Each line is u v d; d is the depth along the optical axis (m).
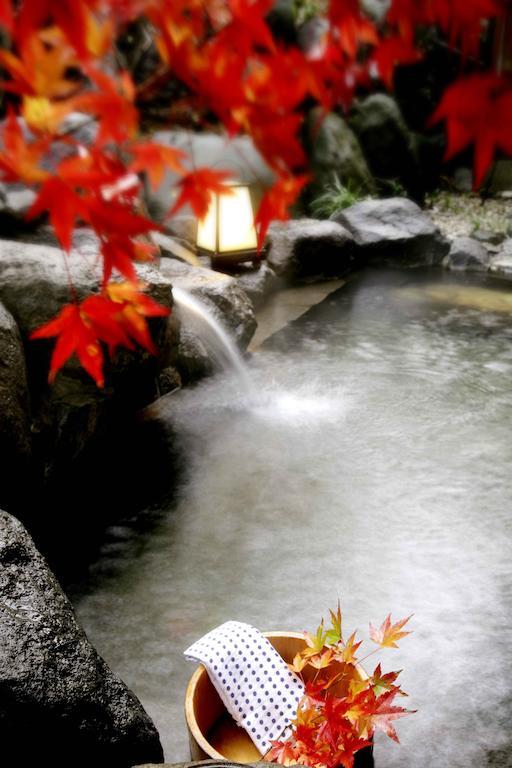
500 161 12.24
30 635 2.09
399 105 12.48
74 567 3.52
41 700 1.94
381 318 7.52
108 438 4.70
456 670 2.88
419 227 9.86
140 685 2.81
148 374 4.63
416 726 2.61
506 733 2.59
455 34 0.96
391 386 5.74
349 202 10.74
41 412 3.97
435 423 5.09
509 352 6.53
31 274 4.07
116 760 2.03
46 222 5.09
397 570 3.52
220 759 1.79
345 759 1.88
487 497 4.16
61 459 4.11
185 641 3.04
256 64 0.99
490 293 8.49
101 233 1.08
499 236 10.61
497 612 3.22
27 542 2.46
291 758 1.93
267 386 5.73
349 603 3.29
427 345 6.71
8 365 3.61
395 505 4.07
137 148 1.09
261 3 0.94
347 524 3.89
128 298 1.40
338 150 11.33
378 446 4.75
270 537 3.78
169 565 3.55
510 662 2.93
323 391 5.64
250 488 4.24
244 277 7.63
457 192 12.57
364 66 1.06
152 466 4.47
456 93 0.83
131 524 3.88
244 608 3.25
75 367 4.03
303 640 2.28
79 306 1.38
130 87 0.99
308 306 7.90
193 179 1.12
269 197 1.10
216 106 1.02
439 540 3.76
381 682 2.05
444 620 3.17
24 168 1.01
